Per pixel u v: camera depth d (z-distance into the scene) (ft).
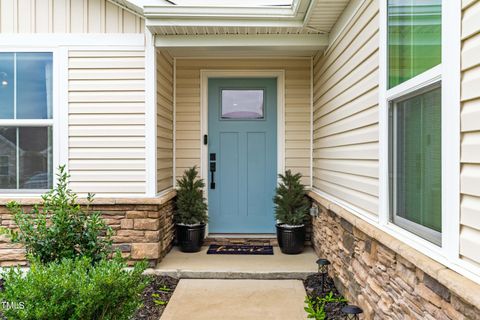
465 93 4.95
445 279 4.95
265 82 16.22
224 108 16.25
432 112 6.02
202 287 11.36
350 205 10.09
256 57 15.43
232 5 11.60
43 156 12.66
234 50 13.58
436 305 5.46
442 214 5.46
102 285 6.47
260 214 16.25
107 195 12.64
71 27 12.68
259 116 16.22
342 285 10.57
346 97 10.46
